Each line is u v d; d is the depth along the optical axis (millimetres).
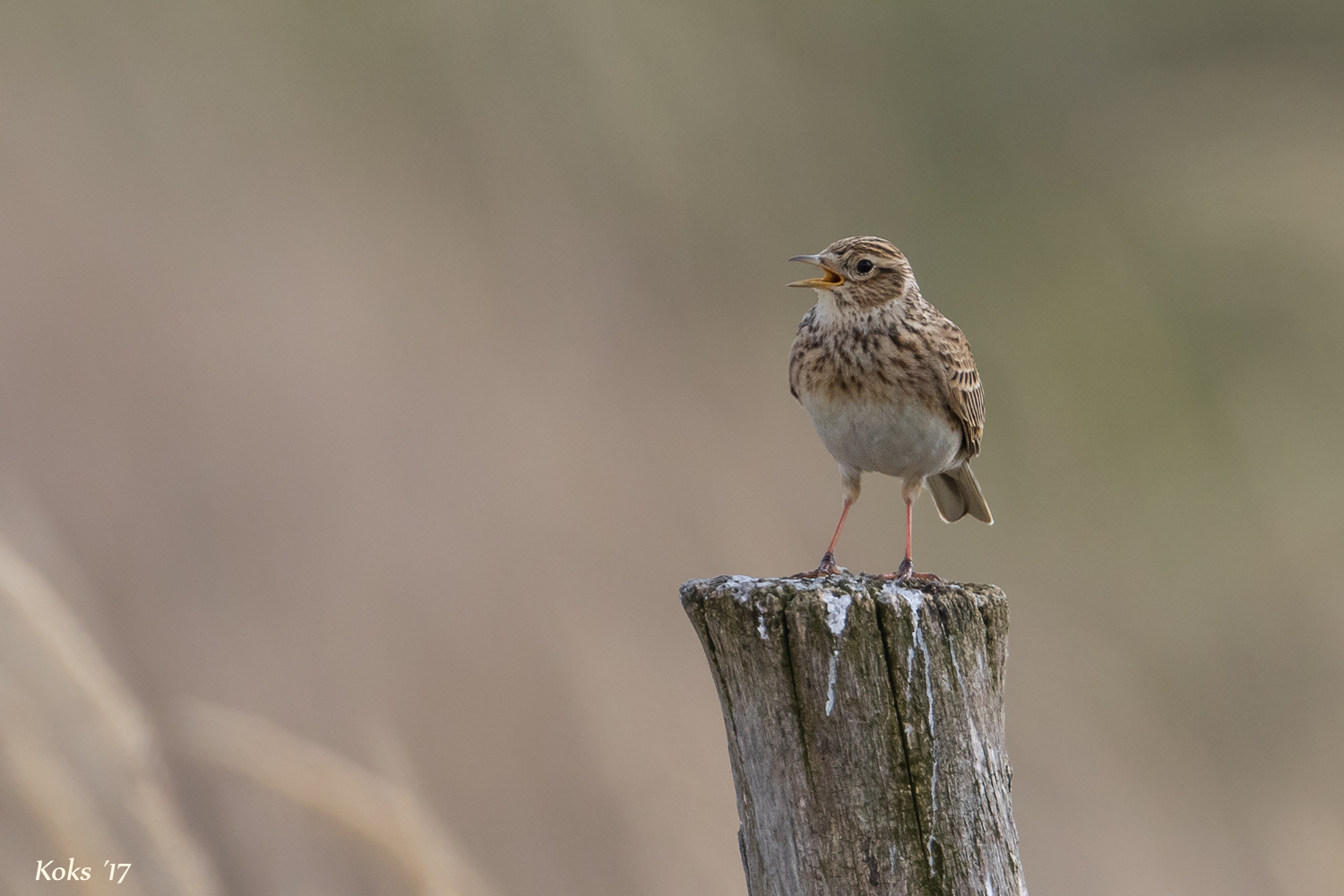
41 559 9312
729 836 10422
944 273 19484
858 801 5176
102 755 7273
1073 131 21328
